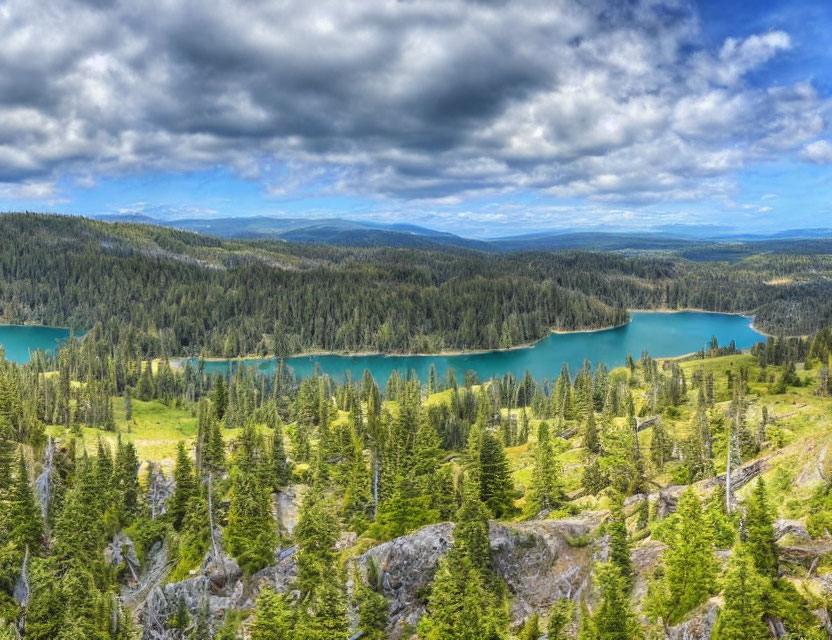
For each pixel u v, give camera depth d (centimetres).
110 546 8181
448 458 13112
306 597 5806
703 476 7756
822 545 4128
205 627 6228
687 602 4012
